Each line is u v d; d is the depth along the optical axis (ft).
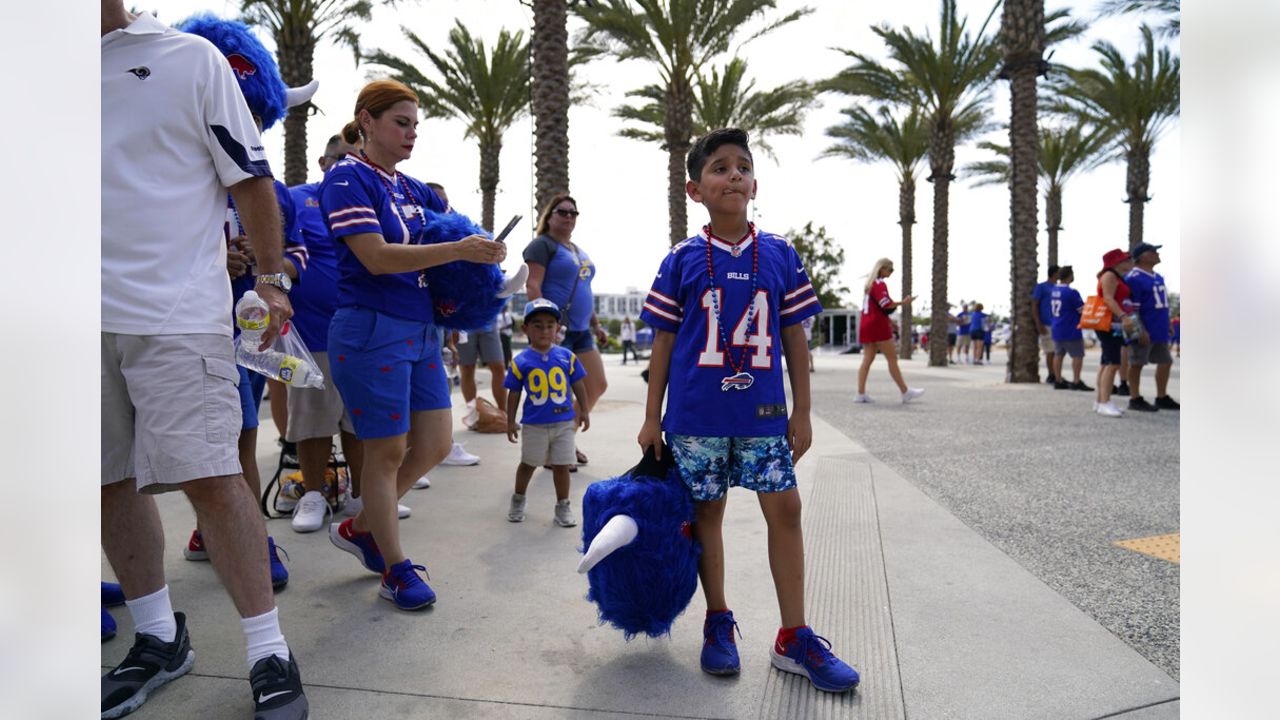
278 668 6.61
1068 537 11.87
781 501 7.73
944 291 70.08
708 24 53.36
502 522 12.96
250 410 10.27
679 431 7.73
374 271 8.81
